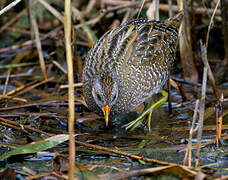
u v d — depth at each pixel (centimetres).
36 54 1435
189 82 1168
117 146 882
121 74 958
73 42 1162
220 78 1258
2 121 964
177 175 708
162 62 1009
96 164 784
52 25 1466
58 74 1332
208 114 1015
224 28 1270
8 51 1454
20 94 1203
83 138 927
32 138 899
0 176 703
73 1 1552
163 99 1034
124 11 1445
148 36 1003
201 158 796
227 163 769
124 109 995
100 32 1399
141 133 966
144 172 691
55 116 1023
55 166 756
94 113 1064
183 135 923
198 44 1318
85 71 984
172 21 1055
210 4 1354
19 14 1492
